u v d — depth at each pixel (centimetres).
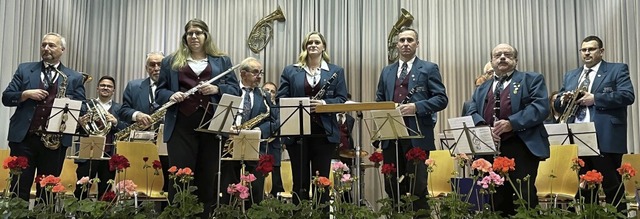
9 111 691
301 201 353
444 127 838
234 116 383
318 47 435
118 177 450
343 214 346
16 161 365
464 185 514
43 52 475
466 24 865
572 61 840
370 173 826
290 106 396
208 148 379
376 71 868
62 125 441
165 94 376
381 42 873
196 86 371
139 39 891
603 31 796
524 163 397
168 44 890
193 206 333
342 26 882
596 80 489
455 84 848
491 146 389
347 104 387
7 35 688
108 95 650
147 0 899
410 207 357
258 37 886
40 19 759
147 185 475
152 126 567
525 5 859
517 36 853
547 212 325
